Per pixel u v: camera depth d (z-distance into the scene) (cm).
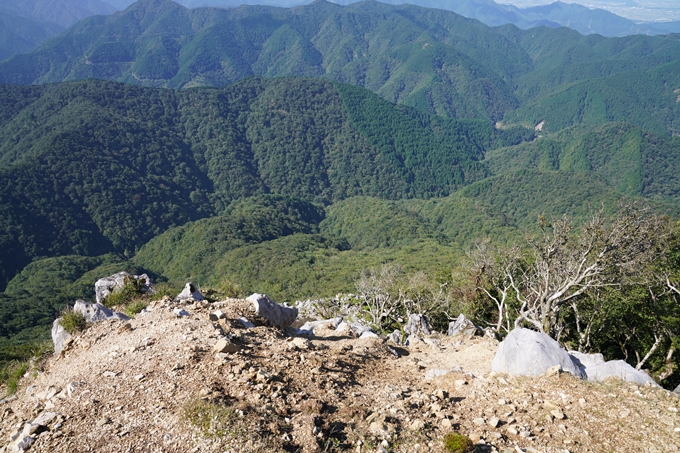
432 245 12950
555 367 954
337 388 900
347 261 11188
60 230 15462
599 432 766
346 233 17450
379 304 3597
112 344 1115
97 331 1235
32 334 6825
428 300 3441
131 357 980
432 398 888
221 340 998
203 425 698
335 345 1250
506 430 775
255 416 730
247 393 807
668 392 898
